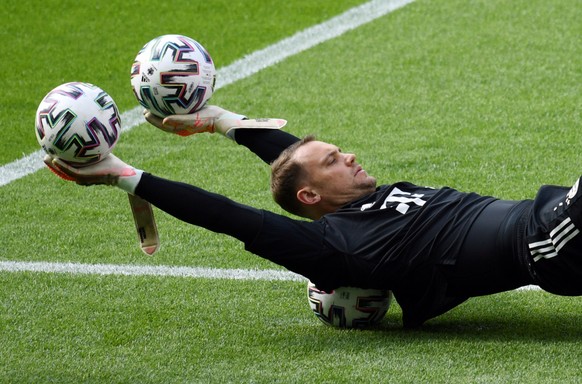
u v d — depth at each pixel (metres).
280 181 14.92
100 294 15.97
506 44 29.27
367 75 27.75
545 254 13.03
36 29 32.19
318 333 14.16
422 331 14.18
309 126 24.55
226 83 27.83
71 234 18.84
